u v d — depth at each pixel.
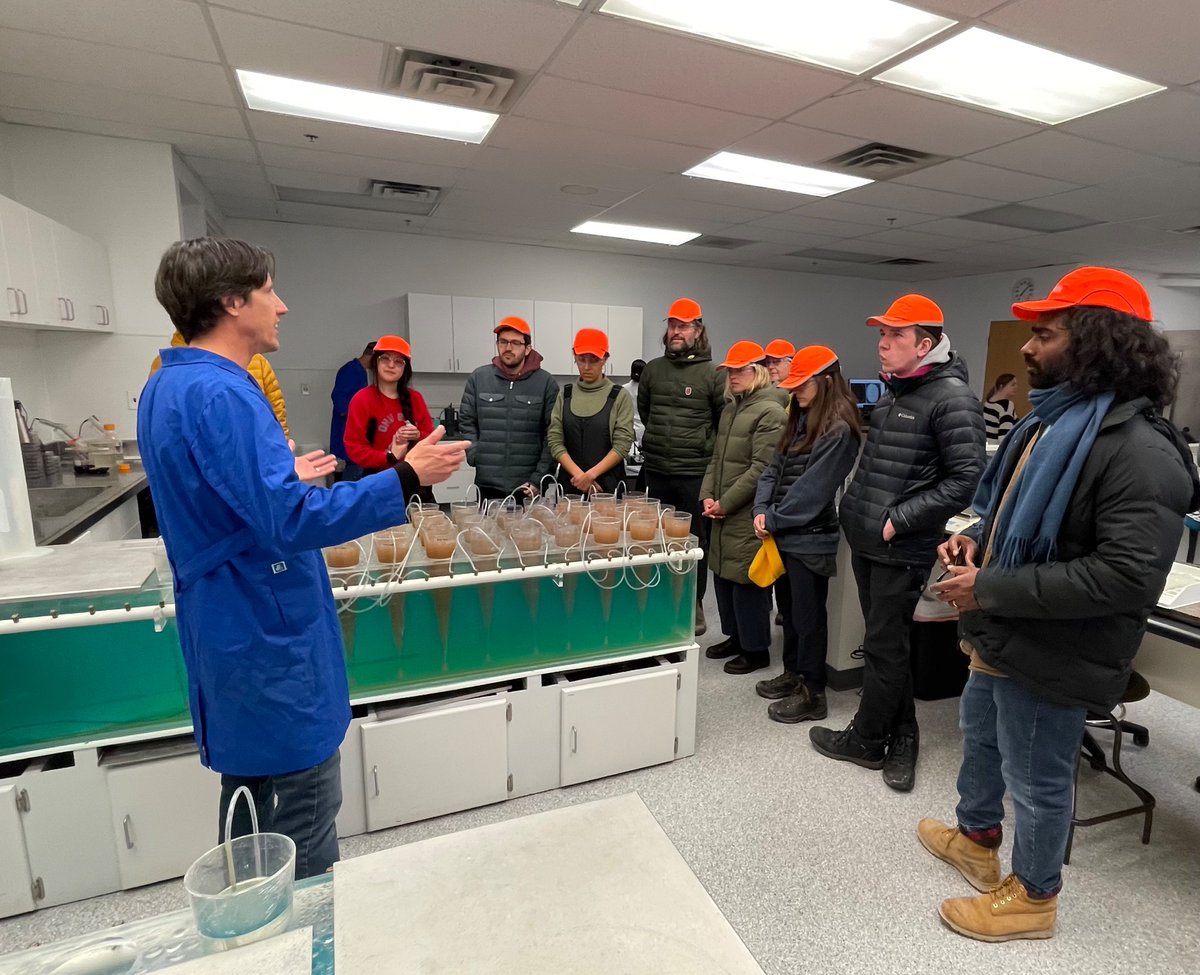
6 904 1.59
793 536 2.53
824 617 2.60
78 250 3.10
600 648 2.23
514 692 2.05
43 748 1.59
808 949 1.58
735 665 3.05
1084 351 1.28
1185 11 2.13
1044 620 1.38
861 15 2.22
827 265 7.23
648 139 3.39
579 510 2.35
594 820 0.69
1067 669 1.37
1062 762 1.47
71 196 3.41
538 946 0.54
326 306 5.62
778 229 5.45
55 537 2.08
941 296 8.30
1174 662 1.95
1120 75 2.62
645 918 0.57
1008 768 1.54
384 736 1.88
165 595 1.59
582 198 4.56
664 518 2.32
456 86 2.77
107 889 1.68
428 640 2.00
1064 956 1.56
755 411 2.83
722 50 2.44
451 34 2.35
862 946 1.59
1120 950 1.58
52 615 1.50
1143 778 2.30
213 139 3.46
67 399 3.53
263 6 2.17
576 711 2.12
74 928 1.58
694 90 2.79
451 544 1.93
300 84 2.81
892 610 2.18
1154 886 1.79
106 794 1.64
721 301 7.34
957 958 1.56
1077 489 1.31
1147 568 1.22
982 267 7.29
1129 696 2.01
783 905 1.71
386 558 1.91
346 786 1.90
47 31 2.34
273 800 1.19
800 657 2.64
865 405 7.34
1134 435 1.25
